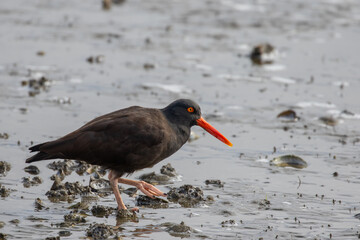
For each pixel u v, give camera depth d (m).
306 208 10.12
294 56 21.34
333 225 9.43
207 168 12.05
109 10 27.50
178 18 26.22
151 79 18.20
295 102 16.52
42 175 11.41
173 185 11.21
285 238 8.93
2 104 15.48
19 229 8.99
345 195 10.70
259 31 24.52
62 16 26.00
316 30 24.83
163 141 10.32
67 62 19.62
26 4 27.98
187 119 10.86
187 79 18.38
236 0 29.38
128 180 10.55
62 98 16.19
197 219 9.66
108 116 10.36
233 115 15.41
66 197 10.44
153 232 9.10
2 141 12.94
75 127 14.06
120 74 18.61
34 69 18.62
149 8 27.94
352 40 23.50
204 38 23.31
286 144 13.47
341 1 29.19
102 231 8.84
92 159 10.07
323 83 18.38
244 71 19.47
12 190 10.55
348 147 13.34
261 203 10.29
